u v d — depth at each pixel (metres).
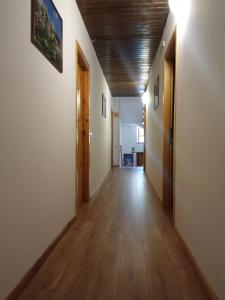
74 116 2.59
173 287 1.41
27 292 1.35
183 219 2.00
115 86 6.83
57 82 2.00
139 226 2.47
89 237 2.16
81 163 3.38
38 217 1.61
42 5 1.64
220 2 1.21
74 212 2.62
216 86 1.26
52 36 1.85
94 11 2.84
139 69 5.23
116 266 1.65
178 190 2.20
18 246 1.33
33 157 1.52
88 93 3.44
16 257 1.30
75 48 2.62
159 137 3.70
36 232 1.58
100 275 1.53
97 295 1.33
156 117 4.12
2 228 1.16
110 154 7.73
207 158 1.40
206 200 1.42
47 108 1.77
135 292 1.36
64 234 2.20
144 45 3.87
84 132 3.45
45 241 1.75
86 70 3.43
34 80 1.53
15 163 1.28
